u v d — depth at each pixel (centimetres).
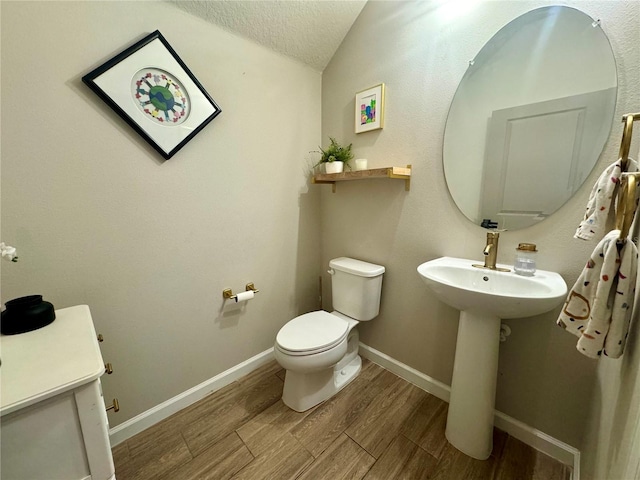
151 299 133
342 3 155
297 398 144
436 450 122
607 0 92
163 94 123
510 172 119
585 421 108
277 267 186
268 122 167
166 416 142
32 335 78
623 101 93
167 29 123
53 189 103
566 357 112
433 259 147
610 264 66
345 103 178
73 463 62
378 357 182
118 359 126
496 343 113
